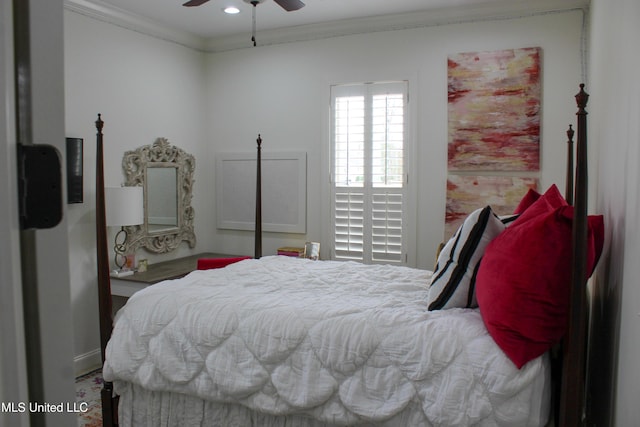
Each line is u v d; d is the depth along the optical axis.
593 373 1.99
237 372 1.97
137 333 2.16
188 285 2.45
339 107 4.24
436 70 3.91
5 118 0.53
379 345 1.81
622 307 1.47
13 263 0.54
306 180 4.40
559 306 1.59
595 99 2.69
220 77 4.71
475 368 1.65
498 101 3.74
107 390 2.24
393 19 3.98
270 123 4.52
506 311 1.64
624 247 1.49
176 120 4.41
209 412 2.06
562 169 3.62
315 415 1.84
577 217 1.48
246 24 4.19
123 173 3.85
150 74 4.11
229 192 4.72
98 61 3.63
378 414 1.73
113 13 3.69
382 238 4.15
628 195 1.46
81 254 3.48
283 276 2.70
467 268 1.98
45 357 0.59
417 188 4.02
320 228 4.38
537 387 1.59
